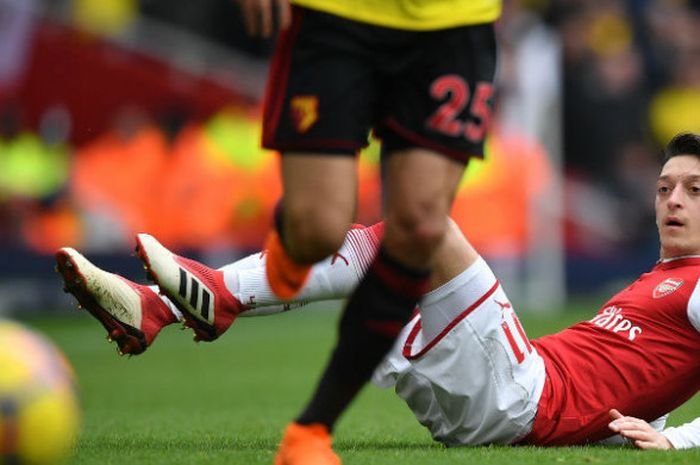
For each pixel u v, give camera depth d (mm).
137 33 45031
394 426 18766
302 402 24688
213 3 49906
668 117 57469
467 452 13703
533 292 48219
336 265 14586
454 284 13945
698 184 14969
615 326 15023
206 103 44250
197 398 25531
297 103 11273
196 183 43594
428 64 11367
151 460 12945
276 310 14742
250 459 12938
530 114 47250
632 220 54406
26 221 44094
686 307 14680
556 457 13195
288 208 11406
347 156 11297
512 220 47062
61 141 43719
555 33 57562
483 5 11625
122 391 27172
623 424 14180
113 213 43469
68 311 46062
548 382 14562
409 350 14312
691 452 13602
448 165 11422
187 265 14188
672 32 58594
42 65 43562
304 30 11344
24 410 9492
